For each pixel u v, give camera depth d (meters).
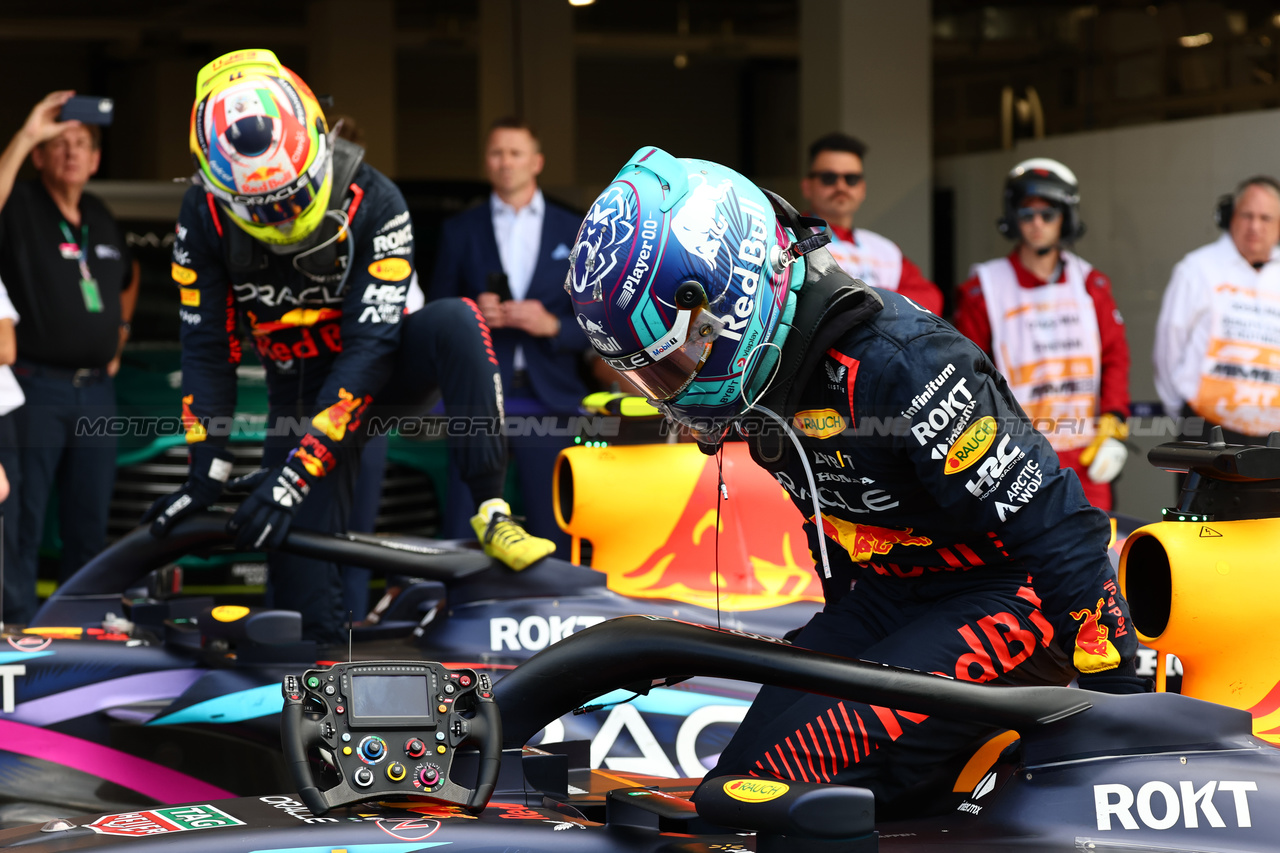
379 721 5.06
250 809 4.98
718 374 5.78
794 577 10.43
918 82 28.95
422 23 41.56
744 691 9.30
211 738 8.77
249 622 9.03
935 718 6.17
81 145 15.59
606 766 8.84
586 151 51.22
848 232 16.81
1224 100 24.41
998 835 5.64
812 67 29.59
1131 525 10.05
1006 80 28.56
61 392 15.45
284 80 8.62
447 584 9.82
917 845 5.60
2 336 14.40
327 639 10.52
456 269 15.99
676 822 5.39
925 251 29.17
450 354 9.82
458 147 50.25
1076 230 15.78
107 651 9.22
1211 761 5.77
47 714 8.90
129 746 8.90
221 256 9.64
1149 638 7.00
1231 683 6.77
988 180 27.14
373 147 40.72
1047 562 6.02
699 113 51.84
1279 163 21.03
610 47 46.19
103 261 15.91
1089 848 5.48
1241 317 16.53
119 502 16.55
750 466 10.66
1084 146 24.11
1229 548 6.79
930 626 6.60
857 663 5.59
